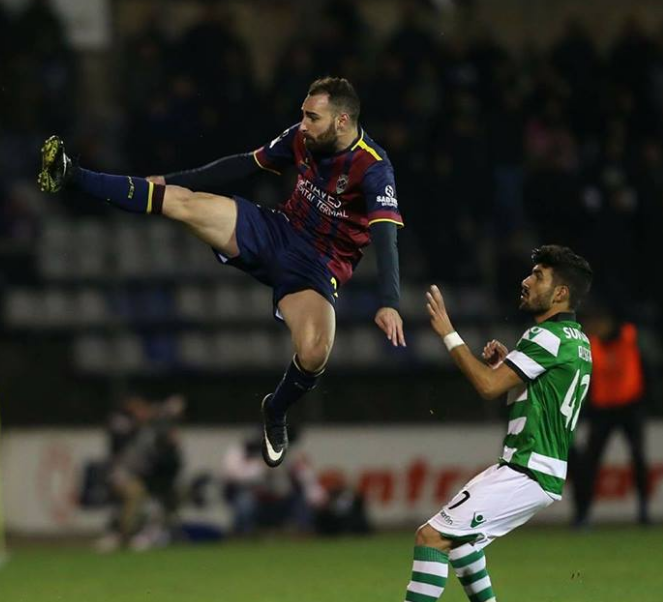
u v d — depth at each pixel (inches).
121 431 1914.4
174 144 2231.8
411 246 2285.9
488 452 2172.7
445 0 2719.0
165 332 2253.9
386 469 2132.1
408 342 2268.7
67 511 2048.5
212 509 2037.4
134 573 1464.1
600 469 2127.2
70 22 2554.1
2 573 1483.8
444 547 853.2
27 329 2220.7
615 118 2511.1
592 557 1536.7
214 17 2386.8
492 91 2442.2
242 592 1266.0
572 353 852.0
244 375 2245.3
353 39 2445.9
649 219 2313.0
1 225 2283.5
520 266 2263.8
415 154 2320.4
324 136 821.9
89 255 2300.7
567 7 2790.4
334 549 1718.8
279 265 847.7
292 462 1962.4
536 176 2321.6
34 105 2375.7
